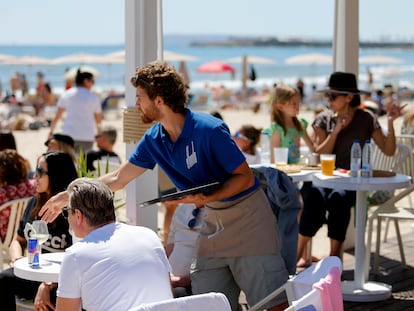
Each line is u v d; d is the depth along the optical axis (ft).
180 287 30.01
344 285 36.96
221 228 26.30
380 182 34.22
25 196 38.34
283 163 38.96
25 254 33.12
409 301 36.01
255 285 26.12
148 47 37.22
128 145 37.11
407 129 63.26
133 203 37.40
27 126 150.71
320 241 50.60
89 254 20.75
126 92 37.42
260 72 416.87
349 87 40.50
